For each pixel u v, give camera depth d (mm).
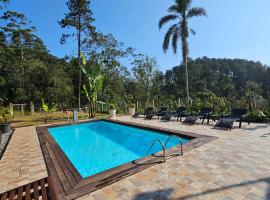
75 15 17203
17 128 9922
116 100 20094
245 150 4668
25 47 26016
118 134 9445
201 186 2986
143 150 6648
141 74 26766
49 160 4578
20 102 25703
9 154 5262
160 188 2986
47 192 2725
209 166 3756
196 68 49812
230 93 44906
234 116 8203
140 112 14367
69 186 3172
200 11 16750
